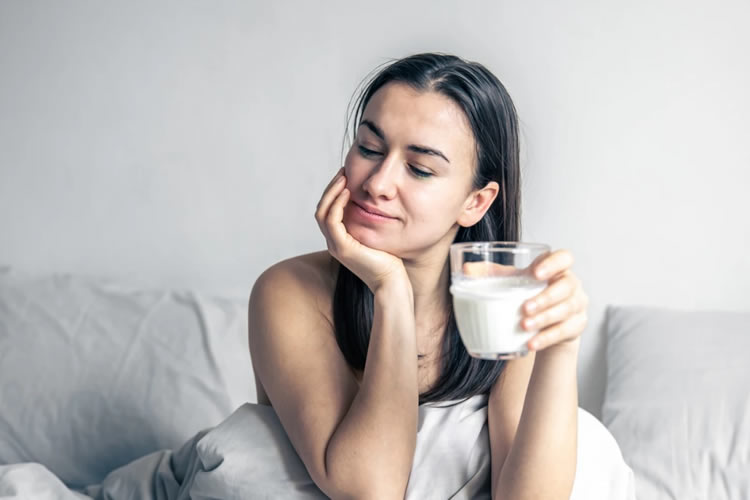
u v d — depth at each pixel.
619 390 1.96
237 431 1.36
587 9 2.15
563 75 2.17
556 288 0.97
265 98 2.30
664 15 2.12
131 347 2.07
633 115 2.15
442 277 1.40
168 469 1.62
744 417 1.79
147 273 2.39
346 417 1.26
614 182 2.17
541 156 2.20
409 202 1.21
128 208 2.39
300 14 2.27
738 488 1.70
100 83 2.38
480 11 2.19
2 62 2.41
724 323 2.01
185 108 2.35
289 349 1.34
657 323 2.05
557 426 1.18
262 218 2.33
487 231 1.39
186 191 2.37
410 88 1.21
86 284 2.25
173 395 2.00
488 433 1.35
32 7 2.39
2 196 2.44
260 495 1.30
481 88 1.25
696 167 2.13
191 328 2.10
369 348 1.26
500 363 1.40
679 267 2.15
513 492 1.19
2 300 2.19
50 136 2.41
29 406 2.00
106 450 1.97
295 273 1.43
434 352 1.44
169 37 2.33
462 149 1.24
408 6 2.22
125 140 2.38
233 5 2.30
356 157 1.23
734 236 2.12
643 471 1.77
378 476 1.22
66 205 2.41
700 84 2.11
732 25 2.09
